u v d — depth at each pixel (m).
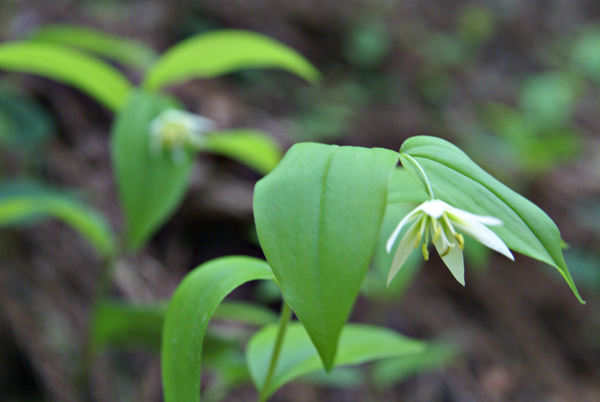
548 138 0.87
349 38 0.90
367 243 0.18
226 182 0.53
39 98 0.49
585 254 0.68
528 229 0.19
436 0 1.28
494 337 0.54
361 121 0.76
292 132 0.65
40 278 0.40
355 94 0.82
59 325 0.39
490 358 0.52
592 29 1.46
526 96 1.01
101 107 0.53
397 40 1.00
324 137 0.69
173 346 0.20
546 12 1.46
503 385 0.49
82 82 0.35
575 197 0.80
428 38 1.08
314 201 0.18
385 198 0.18
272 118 0.67
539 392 0.50
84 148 0.50
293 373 0.23
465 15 1.24
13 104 0.44
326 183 0.18
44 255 0.41
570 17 1.52
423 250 0.20
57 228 0.43
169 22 0.70
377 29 0.96
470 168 0.20
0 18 0.52
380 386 0.42
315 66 0.84
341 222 0.18
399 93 0.90
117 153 0.32
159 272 0.45
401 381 0.46
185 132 0.33
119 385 0.38
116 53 0.45
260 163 0.39
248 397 0.42
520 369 0.51
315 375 0.37
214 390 0.33
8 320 0.37
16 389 0.37
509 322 0.56
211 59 0.36
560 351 0.56
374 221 0.18
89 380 0.37
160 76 0.36
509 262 0.65
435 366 0.48
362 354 0.23
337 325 0.18
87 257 0.43
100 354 0.38
